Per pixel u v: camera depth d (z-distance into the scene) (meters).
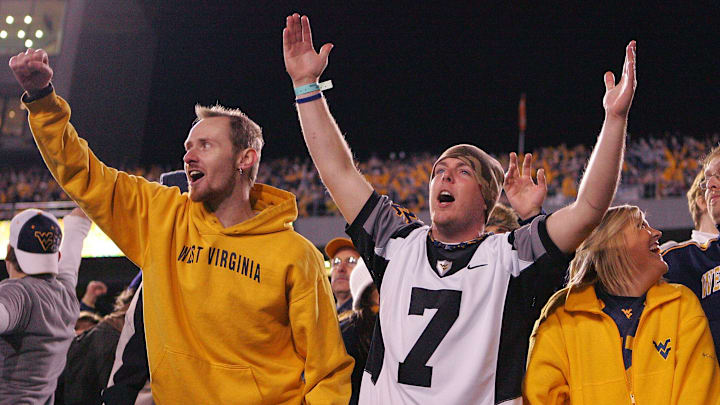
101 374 2.61
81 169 2.01
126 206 2.08
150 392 2.20
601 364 1.95
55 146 1.95
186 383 1.90
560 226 1.77
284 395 1.95
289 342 2.03
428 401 1.70
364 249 1.99
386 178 13.98
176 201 2.11
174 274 2.00
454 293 1.79
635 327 1.99
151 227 2.05
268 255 1.98
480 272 1.81
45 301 2.58
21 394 2.50
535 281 1.79
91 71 17.73
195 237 2.01
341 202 2.02
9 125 16.17
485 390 1.70
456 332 1.74
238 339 1.92
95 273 9.48
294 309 1.98
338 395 1.96
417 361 1.74
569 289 2.10
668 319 1.97
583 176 1.79
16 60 1.86
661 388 1.88
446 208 1.93
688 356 1.90
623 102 1.69
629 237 2.05
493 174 2.01
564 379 1.99
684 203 10.53
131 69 18.16
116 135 17.64
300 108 2.04
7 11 16.89
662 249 2.69
